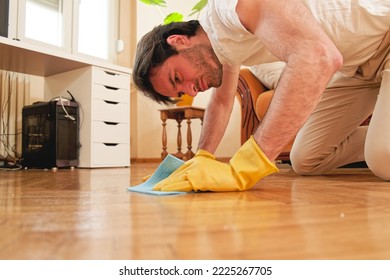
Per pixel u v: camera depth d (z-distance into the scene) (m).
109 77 2.19
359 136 1.30
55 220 0.40
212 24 0.74
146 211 0.46
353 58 0.99
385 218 0.40
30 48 1.78
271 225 0.36
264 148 0.68
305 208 0.48
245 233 0.32
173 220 0.39
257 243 0.29
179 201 0.56
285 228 0.34
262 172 0.69
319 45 0.61
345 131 1.27
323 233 0.32
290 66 0.63
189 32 0.80
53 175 1.41
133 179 1.16
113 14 3.12
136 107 3.11
